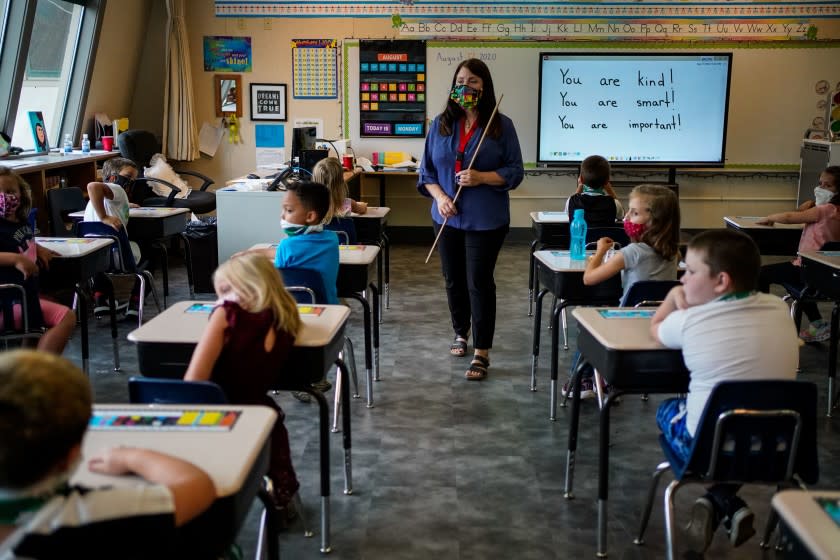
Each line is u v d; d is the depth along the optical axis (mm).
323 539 2531
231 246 5387
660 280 3180
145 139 7188
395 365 4422
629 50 7910
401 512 2807
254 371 2252
